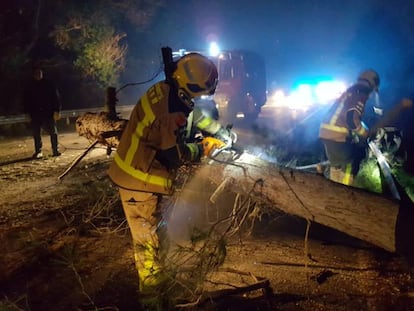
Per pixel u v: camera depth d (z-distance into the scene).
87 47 20.58
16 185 8.07
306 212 4.29
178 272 3.93
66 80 20.94
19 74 18.67
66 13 19.98
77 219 5.96
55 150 10.91
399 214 3.90
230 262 4.64
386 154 7.20
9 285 4.31
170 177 3.79
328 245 5.05
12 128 16.05
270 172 4.23
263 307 3.80
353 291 4.02
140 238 3.88
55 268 4.62
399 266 4.43
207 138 4.00
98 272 4.53
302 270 4.44
